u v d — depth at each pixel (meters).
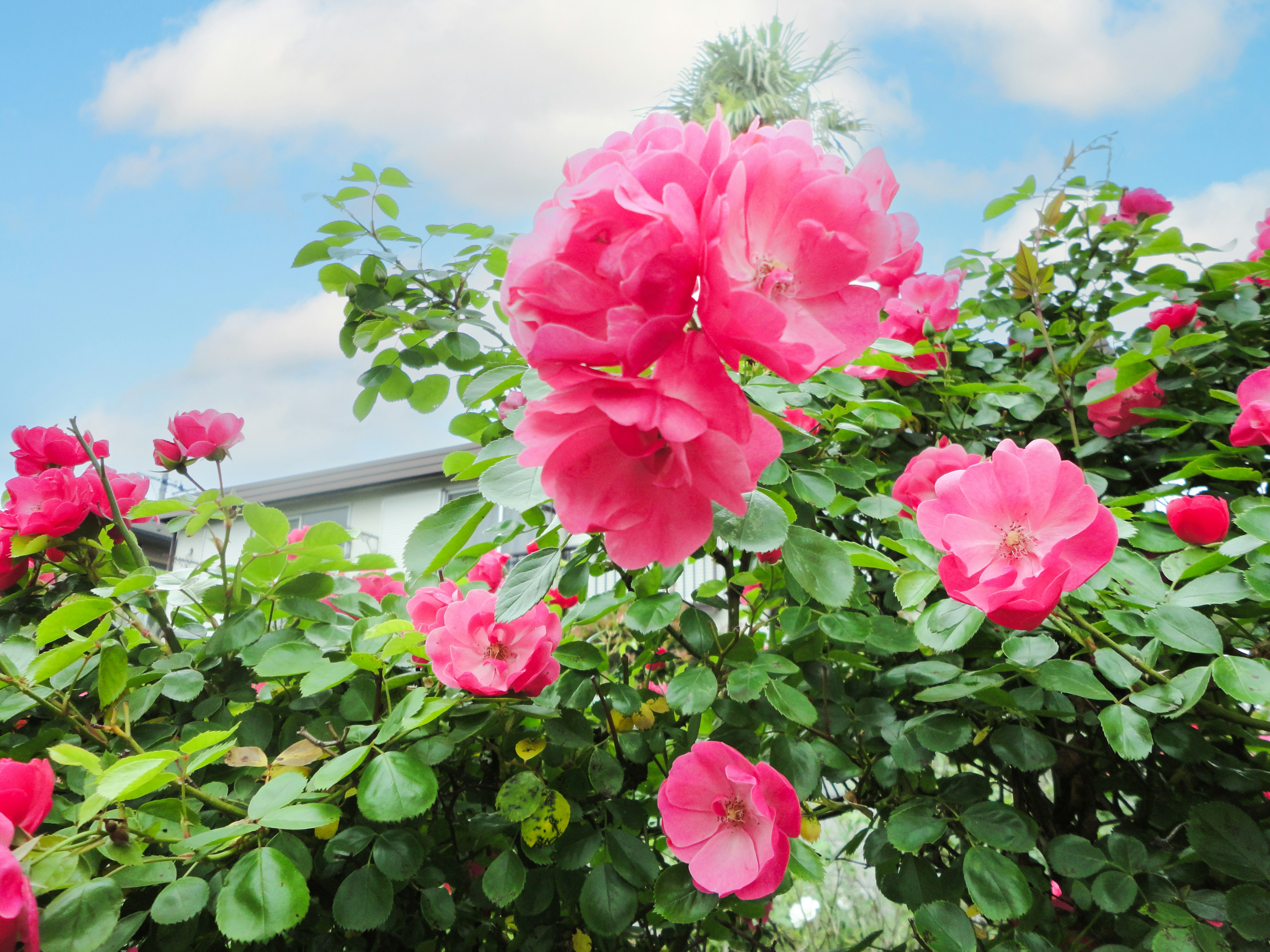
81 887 0.74
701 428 0.41
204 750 0.89
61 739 1.09
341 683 1.19
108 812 0.82
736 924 1.43
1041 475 0.71
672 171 0.46
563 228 0.46
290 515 9.39
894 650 1.07
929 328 1.57
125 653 0.98
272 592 1.21
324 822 0.79
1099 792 1.37
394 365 1.58
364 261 1.60
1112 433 1.51
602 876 1.00
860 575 1.23
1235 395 1.51
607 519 0.49
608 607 1.14
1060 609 0.92
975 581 0.71
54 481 1.41
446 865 1.15
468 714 1.04
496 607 0.70
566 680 1.14
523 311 0.47
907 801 1.10
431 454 8.83
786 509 0.88
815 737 1.13
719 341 0.44
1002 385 1.40
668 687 0.99
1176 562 0.99
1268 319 1.55
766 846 0.84
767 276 0.48
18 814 0.74
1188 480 1.46
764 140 0.52
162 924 0.87
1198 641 0.85
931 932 0.93
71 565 1.50
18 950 0.70
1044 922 1.04
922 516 0.76
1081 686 0.89
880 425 1.24
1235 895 0.88
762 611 1.24
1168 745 1.01
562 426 0.46
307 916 1.07
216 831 0.79
